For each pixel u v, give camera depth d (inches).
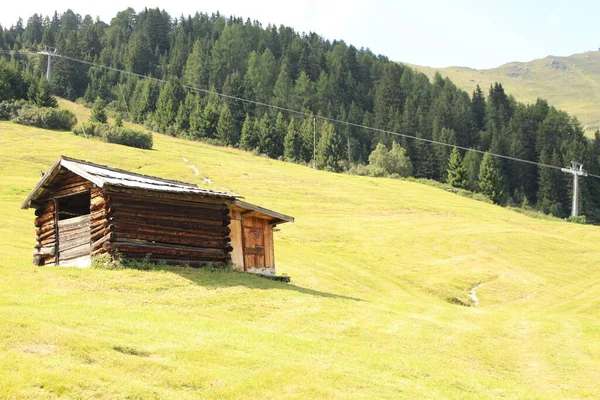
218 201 1385.3
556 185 6934.1
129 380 641.0
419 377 853.2
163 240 1284.4
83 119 6653.5
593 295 2315.5
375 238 2790.4
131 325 840.3
